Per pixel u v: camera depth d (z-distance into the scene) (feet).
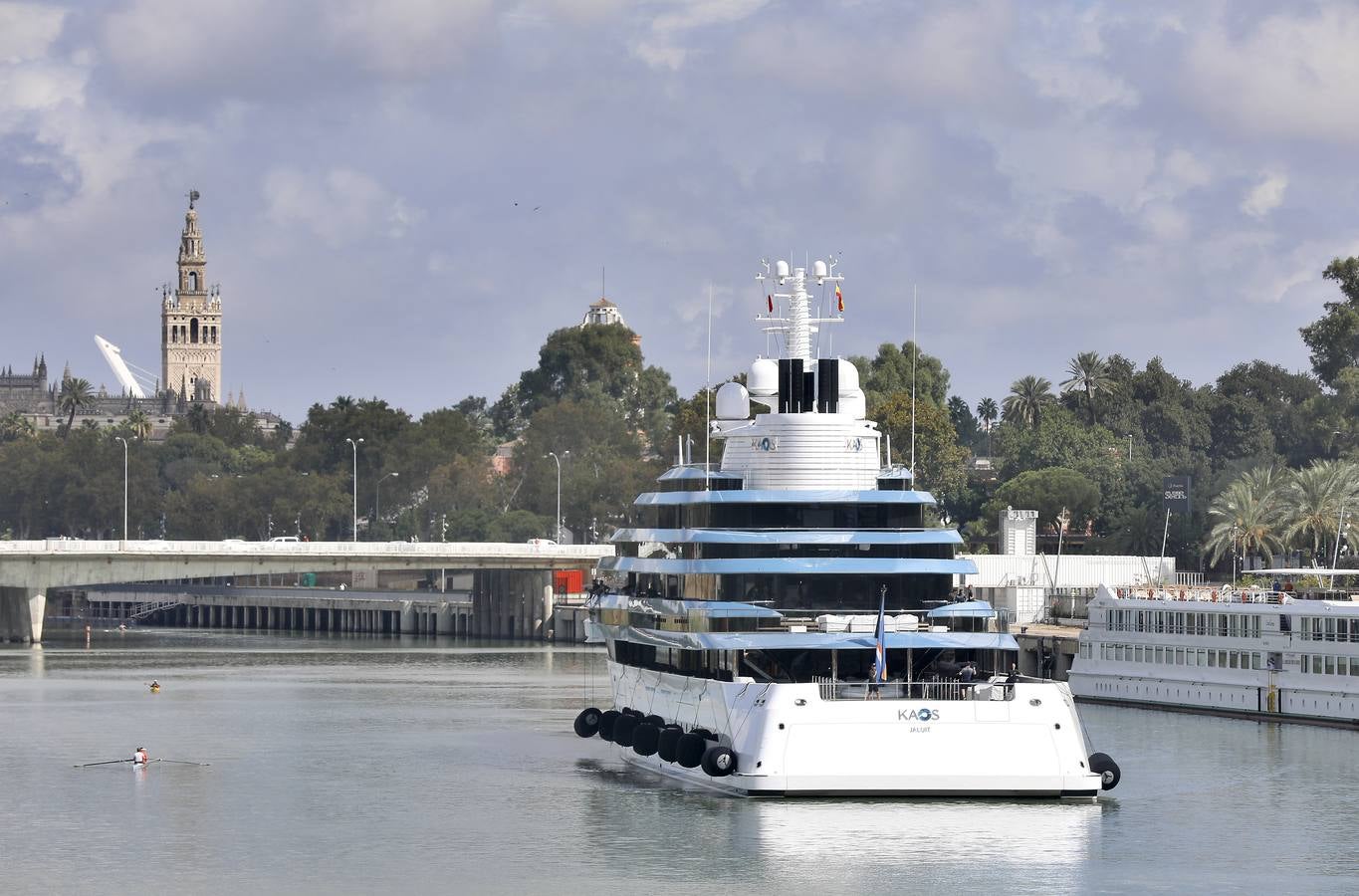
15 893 486.38
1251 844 528.22
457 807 596.70
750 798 535.60
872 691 542.98
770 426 594.65
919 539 571.69
